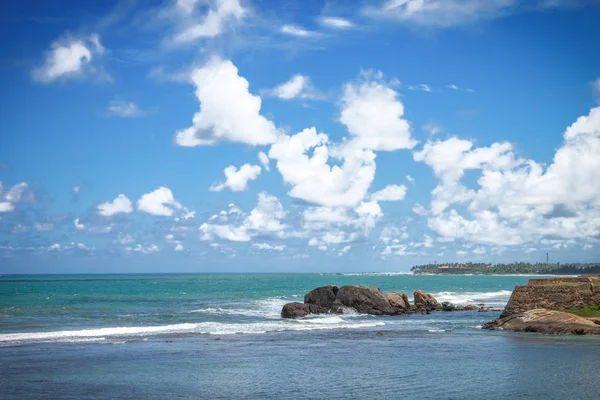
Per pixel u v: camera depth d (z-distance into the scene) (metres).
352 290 64.69
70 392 22.73
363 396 22.19
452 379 25.61
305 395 22.41
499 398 21.88
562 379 25.59
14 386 23.67
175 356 31.95
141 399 21.67
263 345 36.91
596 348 35.28
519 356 32.28
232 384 24.44
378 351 34.44
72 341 37.28
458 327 49.53
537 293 49.53
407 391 23.12
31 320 50.84
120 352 33.16
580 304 47.47
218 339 39.56
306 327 48.12
